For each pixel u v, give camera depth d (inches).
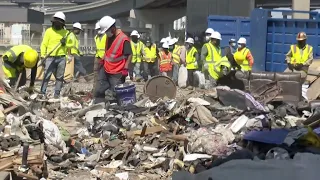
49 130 335.9
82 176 303.4
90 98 564.7
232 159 276.5
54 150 331.0
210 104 461.7
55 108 484.4
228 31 914.7
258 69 842.2
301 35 622.8
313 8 2405.3
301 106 480.4
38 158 281.3
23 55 478.0
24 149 276.7
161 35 2960.1
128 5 2982.3
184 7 2844.5
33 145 309.6
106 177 303.1
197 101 448.8
